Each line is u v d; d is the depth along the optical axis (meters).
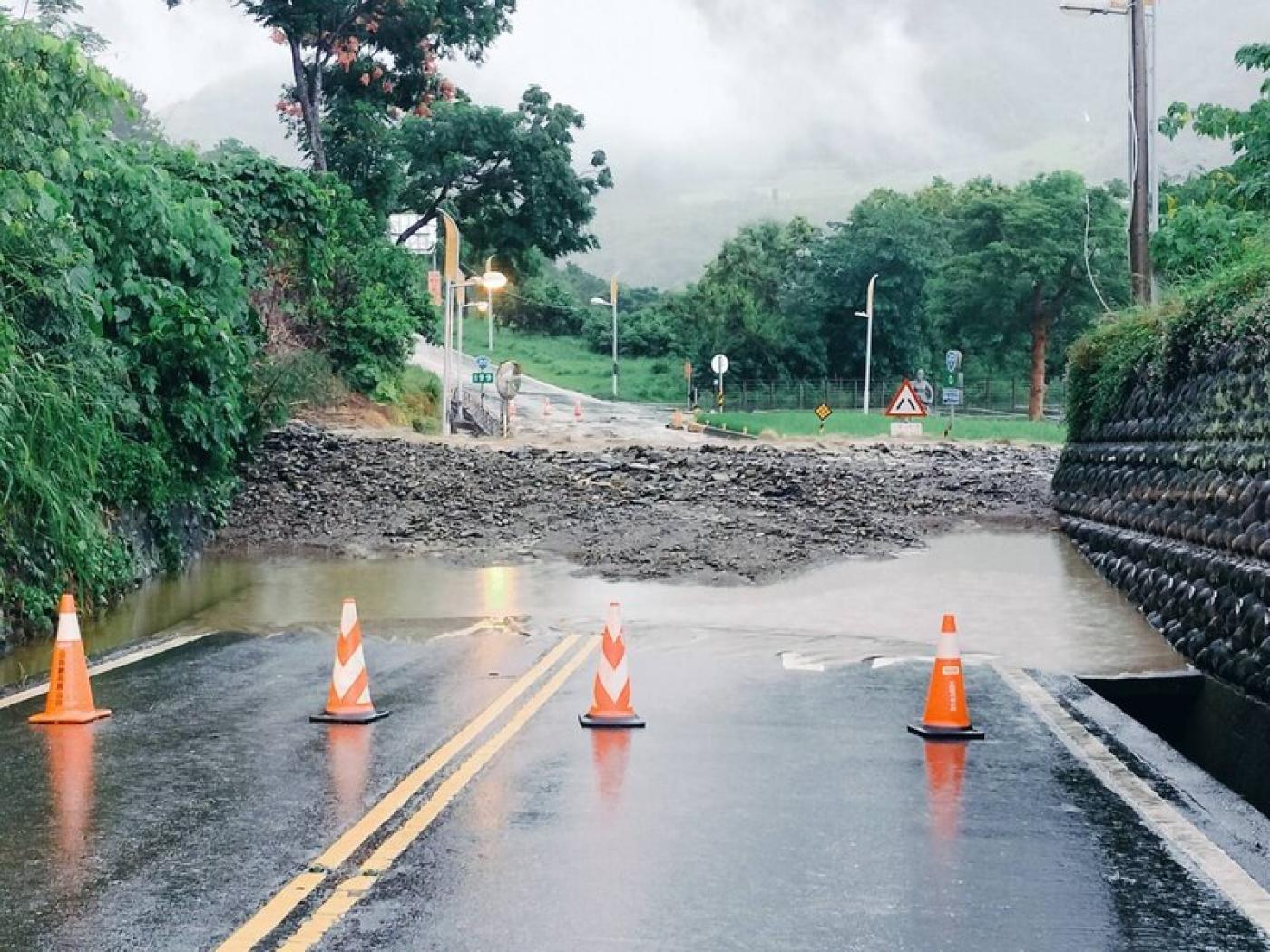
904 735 9.56
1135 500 17.78
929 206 129.88
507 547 20.69
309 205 29.89
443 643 13.55
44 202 13.62
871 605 16.17
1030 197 87.25
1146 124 25.06
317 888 6.15
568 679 11.59
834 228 109.00
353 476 25.06
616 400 98.62
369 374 43.38
